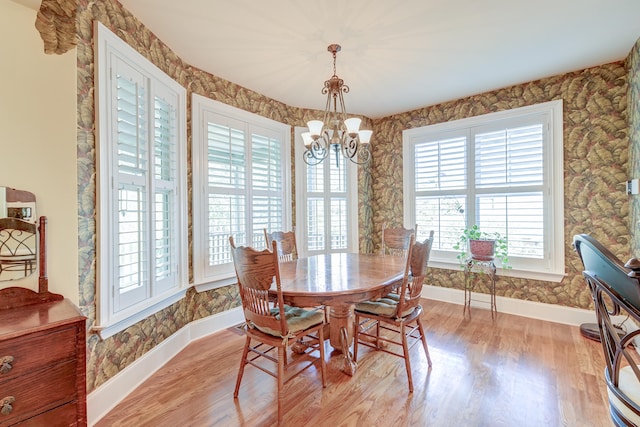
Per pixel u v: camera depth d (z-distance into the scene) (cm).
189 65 267
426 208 391
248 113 320
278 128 356
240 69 276
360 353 243
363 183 421
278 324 171
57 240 152
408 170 405
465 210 360
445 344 255
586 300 288
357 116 416
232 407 178
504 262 313
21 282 142
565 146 295
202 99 277
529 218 316
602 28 218
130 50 196
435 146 383
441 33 221
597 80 277
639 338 151
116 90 185
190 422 165
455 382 199
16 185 142
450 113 367
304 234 380
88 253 167
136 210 204
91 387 167
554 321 302
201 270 278
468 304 343
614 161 271
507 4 189
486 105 340
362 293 184
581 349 242
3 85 140
